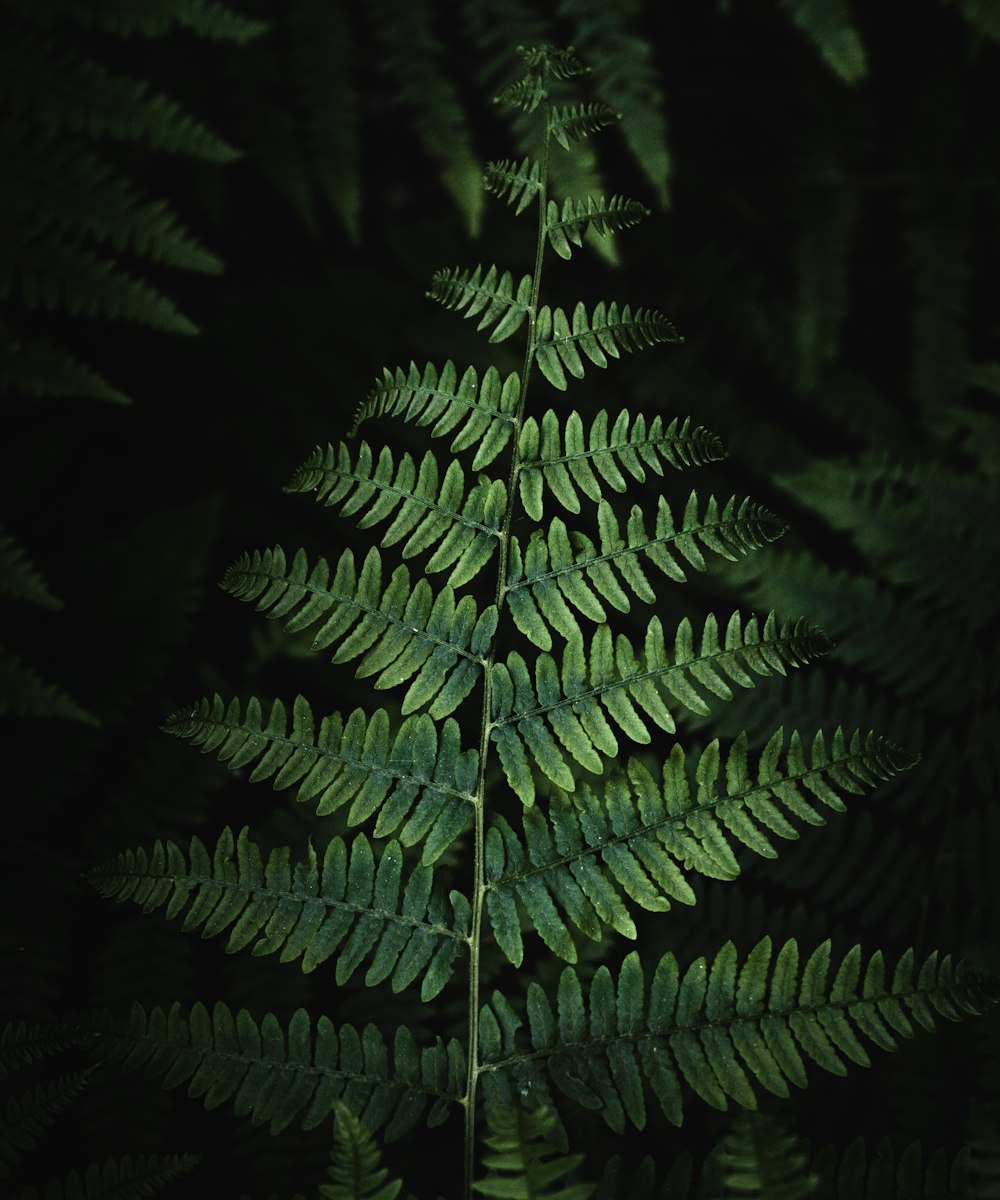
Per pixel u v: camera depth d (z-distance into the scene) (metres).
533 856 1.44
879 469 2.55
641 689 1.46
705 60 3.39
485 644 1.49
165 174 3.35
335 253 3.58
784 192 3.31
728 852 1.41
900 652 2.36
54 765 2.46
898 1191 1.33
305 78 2.96
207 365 3.11
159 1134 2.05
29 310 3.09
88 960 2.32
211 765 2.46
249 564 1.49
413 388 1.54
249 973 2.16
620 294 3.29
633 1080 1.37
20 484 2.87
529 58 1.60
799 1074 1.34
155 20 2.66
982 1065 1.78
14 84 2.63
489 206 3.32
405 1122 1.39
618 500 2.91
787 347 3.24
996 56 3.28
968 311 3.12
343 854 1.44
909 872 2.19
